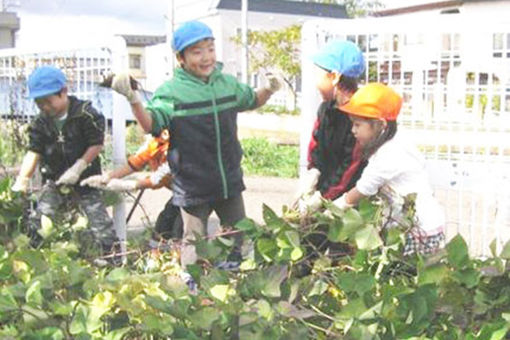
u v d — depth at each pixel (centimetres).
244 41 3381
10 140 571
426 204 339
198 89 417
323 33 442
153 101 416
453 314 237
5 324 225
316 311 234
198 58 412
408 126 439
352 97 351
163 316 220
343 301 246
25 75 565
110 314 225
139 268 311
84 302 227
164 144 458
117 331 210
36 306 217
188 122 415
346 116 379
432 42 428
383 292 226
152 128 407
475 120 421
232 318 209
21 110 568
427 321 223
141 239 355
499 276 246
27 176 466
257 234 268
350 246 281
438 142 432
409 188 338
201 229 430
